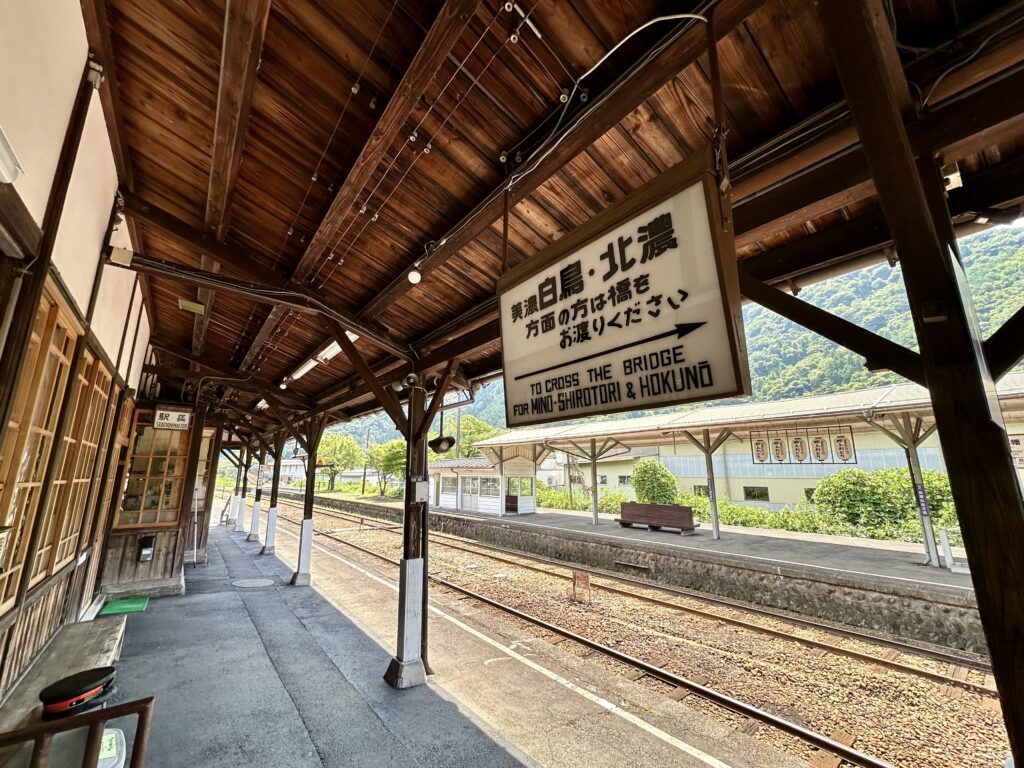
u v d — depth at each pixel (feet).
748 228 6.22
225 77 6.10
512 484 54.39
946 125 4.66
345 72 6.81
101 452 12.41
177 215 10.96
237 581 21.09
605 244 4.89
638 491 53.36
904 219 3.39
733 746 9.46
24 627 7.55
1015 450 25.79
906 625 17.84
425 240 9.96
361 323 12.57
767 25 4.96
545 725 9.94
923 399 25.62
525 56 6.11
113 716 4.13
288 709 9.68
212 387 28.17
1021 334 3.88
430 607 19.30
